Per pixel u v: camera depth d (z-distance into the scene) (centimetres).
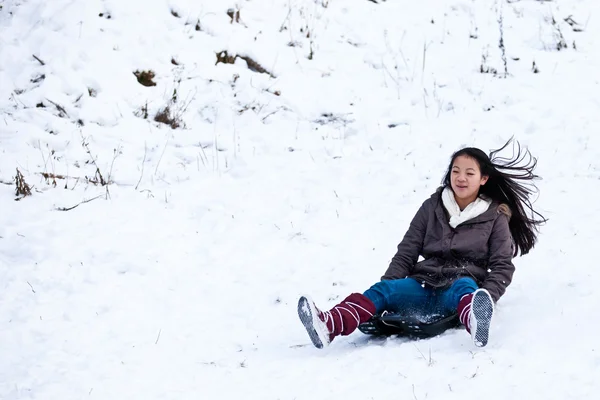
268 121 1490
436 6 1881
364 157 1386
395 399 632
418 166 1341
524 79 1630
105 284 992
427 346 731
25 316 910
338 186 1285
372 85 1612
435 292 777
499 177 804
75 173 1276
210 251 1096
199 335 866
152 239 1118
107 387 731
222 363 779
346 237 1130
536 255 983
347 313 743
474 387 629
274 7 1759
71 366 788
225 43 1594
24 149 1307
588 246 993
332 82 1602
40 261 1039
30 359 809
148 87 1489
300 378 707
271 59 1606
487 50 1730
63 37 1503
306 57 1653
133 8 1586
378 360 718
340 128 1489
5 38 1511
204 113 1481
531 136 1425
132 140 1384
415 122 1499
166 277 1023
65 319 907
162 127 1435
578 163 1309
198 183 1292
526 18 1870
